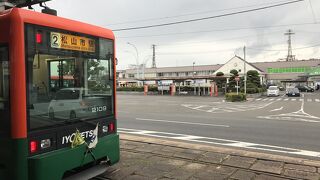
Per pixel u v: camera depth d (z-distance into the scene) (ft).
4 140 15.21
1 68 15.42
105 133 19.81
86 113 18.47
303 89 233.14
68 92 17.37
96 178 20.68
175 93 180.75
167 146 29.96
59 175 16.10
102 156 19.02
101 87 19.71
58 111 16.70
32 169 15.03
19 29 14.93
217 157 25.76
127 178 20.72
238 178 20.62
